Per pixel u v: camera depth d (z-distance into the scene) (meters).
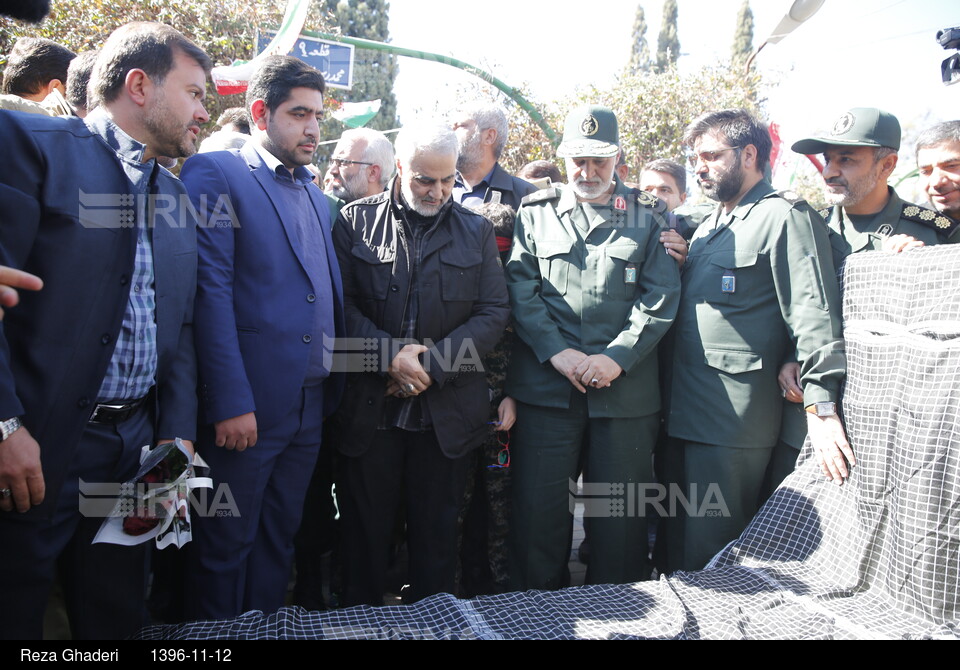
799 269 2.47
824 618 2.03
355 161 3.13
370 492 2.46
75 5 6.52
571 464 2.71
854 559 2.24
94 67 1.90
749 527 2.47
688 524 2.61
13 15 1.67
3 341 1.55
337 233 2.55
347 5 24.50
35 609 1.71
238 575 2.18
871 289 2.34
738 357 2.55
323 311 2.30
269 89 2.24
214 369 2.06
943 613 2.00
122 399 1.83
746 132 2.63
